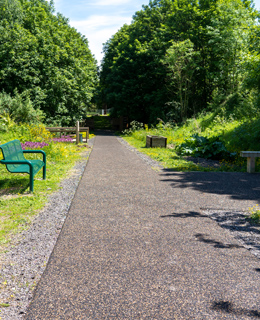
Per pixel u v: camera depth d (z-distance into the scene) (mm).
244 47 24844
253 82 16297
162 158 11508
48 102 25359
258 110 16672
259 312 2473
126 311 2457
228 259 3400
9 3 28562
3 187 6473
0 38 23844
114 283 2863
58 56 26688
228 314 2439
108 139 22641
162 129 22391
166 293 2717
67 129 16547
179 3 31641
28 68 24438
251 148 12875
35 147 10875
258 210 5137
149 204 5480
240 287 2840
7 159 6176
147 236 4000
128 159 11297
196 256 3453
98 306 2518
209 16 29547
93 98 43750
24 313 2436
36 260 3318
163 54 31922
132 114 36719
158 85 34594
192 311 2469
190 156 12703
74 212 4949
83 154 12617
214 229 4316
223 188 6863
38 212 4965
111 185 6941
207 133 17891
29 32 26219
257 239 4004
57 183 7047
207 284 2877
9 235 4012
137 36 36438
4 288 2789
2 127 14000
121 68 35250
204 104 31844
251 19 25766
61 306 2516
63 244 3715
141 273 3053
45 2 36156
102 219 4633
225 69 26172
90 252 3506
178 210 5164
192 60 28344
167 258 3389
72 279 2922
